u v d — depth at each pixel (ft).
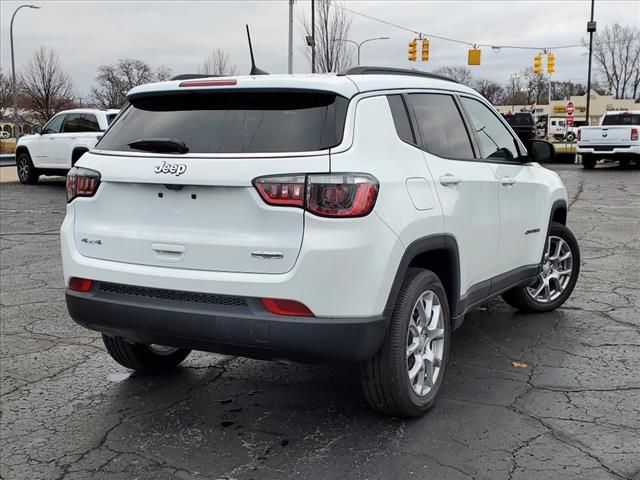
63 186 60.70
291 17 80.43
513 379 14.83
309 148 11.05
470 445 11.80
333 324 10.77
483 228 14.84
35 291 23.43
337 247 10.67
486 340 17.52
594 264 26.63
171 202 11.65
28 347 17.48
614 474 10.77
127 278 11.85
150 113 12.85
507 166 16.51
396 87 13.19
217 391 14.49
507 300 19.66
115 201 12.23
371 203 11.05
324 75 12.37
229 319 10.96
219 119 11.96
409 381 12.34
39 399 14.14
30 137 60.54
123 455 11.71
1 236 35.12
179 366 16.05
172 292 11.48
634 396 13.83
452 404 13.52
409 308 12.11
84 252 12.55
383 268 11.26
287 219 10.75
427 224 12.43
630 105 288.30
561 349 16.76
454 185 13.66
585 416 12.91
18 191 56.54
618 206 44.62
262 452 11.71
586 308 20.43
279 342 10.78
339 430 12.48
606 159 78.13
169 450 11.87
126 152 12.32
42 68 183.83
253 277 10.91
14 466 11.36
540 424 12.59
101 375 15.51
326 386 14.69
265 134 11.41
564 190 19.84
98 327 12.42
